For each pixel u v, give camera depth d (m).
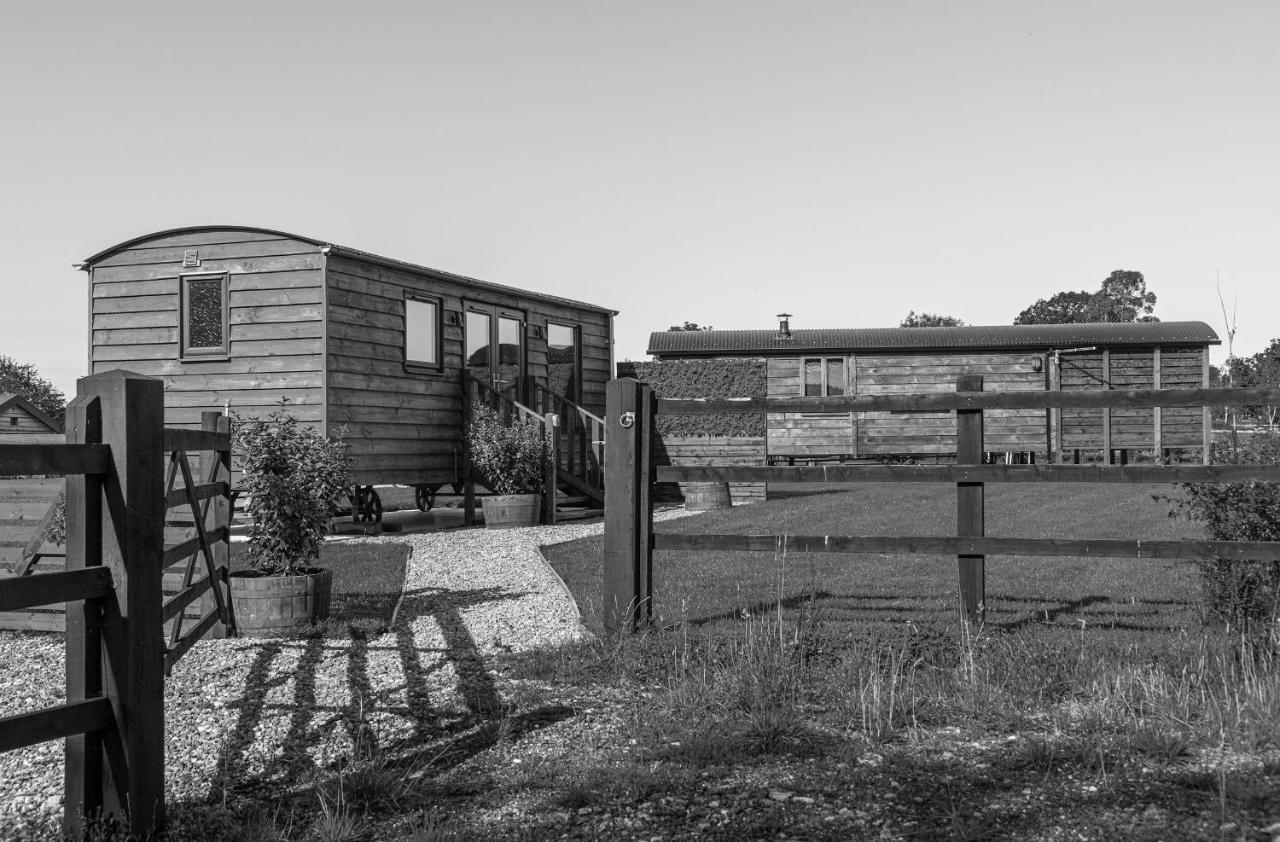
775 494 20.41
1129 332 26.09
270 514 8.05
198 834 3.94
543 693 5.83
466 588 9.77
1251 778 4.13
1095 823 3.77
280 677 6.34
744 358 26.62
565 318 20.92
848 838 3.74
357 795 4.28
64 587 3.62
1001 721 5.05
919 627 6.58
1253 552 6.12
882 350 26.11
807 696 5.46
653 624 7.10
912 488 21.16
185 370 14.95
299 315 14.48
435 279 16.92
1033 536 11.83
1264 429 6.59
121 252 15.25
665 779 4.36
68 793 3.82
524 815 4.04
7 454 3.45
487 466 16.17
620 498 7.11
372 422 15.38
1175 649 5.82
